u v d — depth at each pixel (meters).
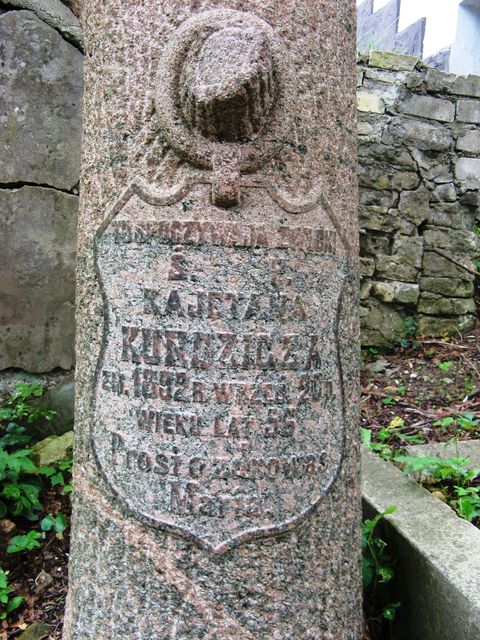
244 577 1.12
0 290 2.38
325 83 1.20
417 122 3.68
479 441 2.43
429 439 2.55
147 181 1.14
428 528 1.58
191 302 1.11
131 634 1.15
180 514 1.12
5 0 2.28
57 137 2.40
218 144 1.10
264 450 1.12
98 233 1.19
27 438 2.26
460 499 1.77
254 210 1.12
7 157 2.33
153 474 1.13
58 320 2.48
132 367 1.14
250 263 1.11
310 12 1.18
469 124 3.77
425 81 3.67
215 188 1.10
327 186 1.20
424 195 3.72
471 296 3.85
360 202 3.65
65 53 2.39
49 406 2.48
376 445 2.35
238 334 1.11
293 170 1.16
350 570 1.25
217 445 1.11
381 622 1.60
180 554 1.12
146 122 1.14
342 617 1.23
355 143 1.30
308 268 1.16
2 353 2.40
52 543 1.99
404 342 3.72
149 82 1.14
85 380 1.23
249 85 1.04
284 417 1.13
